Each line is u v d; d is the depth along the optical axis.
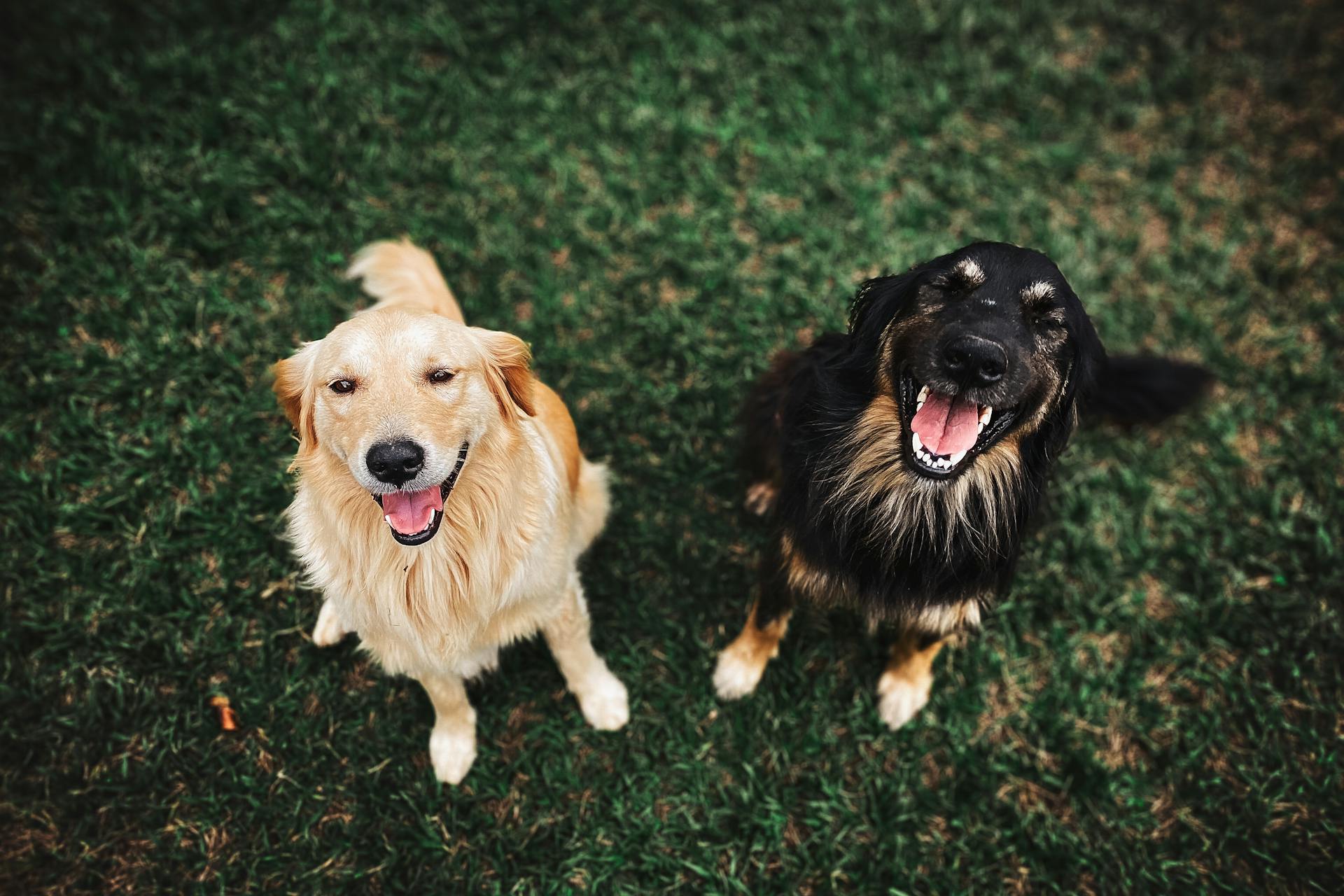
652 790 1.17
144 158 1.45
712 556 1.30
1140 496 1.34
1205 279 1.50
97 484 1.27
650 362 1.42
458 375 0.86
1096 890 1.13
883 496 1.03
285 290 1.41
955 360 0.89
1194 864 1.14
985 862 1.14
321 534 0.93
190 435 1.29
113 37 1.53
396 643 0.99
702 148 1.57
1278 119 1.66
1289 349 1.45
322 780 1.15
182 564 1.23
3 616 1.18
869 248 1.50
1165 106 1.66
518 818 1.15
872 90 1.61
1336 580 1.27
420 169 1.50
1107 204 1.58
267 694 1.17
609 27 1.64
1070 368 0.97
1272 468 1.37
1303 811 1.16
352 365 0.84
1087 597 1.29
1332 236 1.55
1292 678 1.23
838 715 1.22
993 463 1.01
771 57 1.63
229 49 1.55
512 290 1.44
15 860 1.08
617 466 1.34
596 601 1.27
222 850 1.11
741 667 1.22
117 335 1.34
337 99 1.53
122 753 1.14
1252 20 1.74
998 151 1.60
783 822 1.15
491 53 1.60
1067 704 1.23
